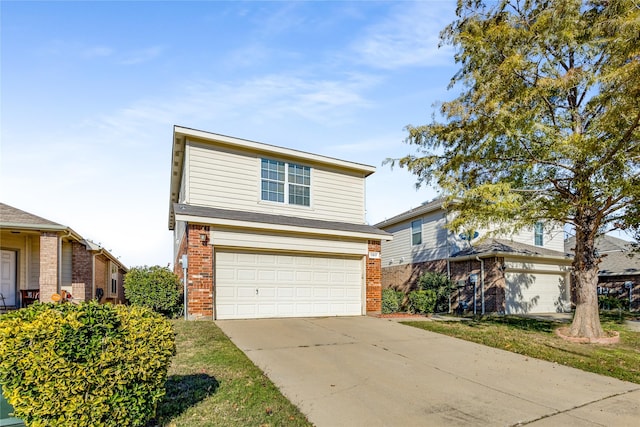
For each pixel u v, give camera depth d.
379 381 6.19
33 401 3.28
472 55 10.35
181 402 4.86
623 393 6.18
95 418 3.47
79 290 15.72
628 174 9.02
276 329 9.92
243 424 4.33
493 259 16.89
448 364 7.44
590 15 9.62
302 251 12.79
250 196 13.03
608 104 8.93
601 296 21.66
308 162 14.38
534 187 10.83
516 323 13.16
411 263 21.33
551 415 5.16
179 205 11.65
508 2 10.53
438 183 10.98
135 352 3.73
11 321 3.44
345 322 11.76
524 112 9.23
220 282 11.43
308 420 4.65
